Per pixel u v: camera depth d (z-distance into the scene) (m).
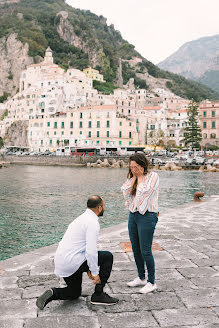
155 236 9.54
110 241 8.98
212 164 70.00
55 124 108.81
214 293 5.49
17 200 25.50
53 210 21.17
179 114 119.00
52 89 117.62
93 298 5.11
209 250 8.04
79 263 4.97
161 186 36.72
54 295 4.93
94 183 39.59
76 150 89.75
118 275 6.39
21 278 6.17
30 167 77.50
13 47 178.38
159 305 5.07
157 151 93.00
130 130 104.19
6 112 141.38
